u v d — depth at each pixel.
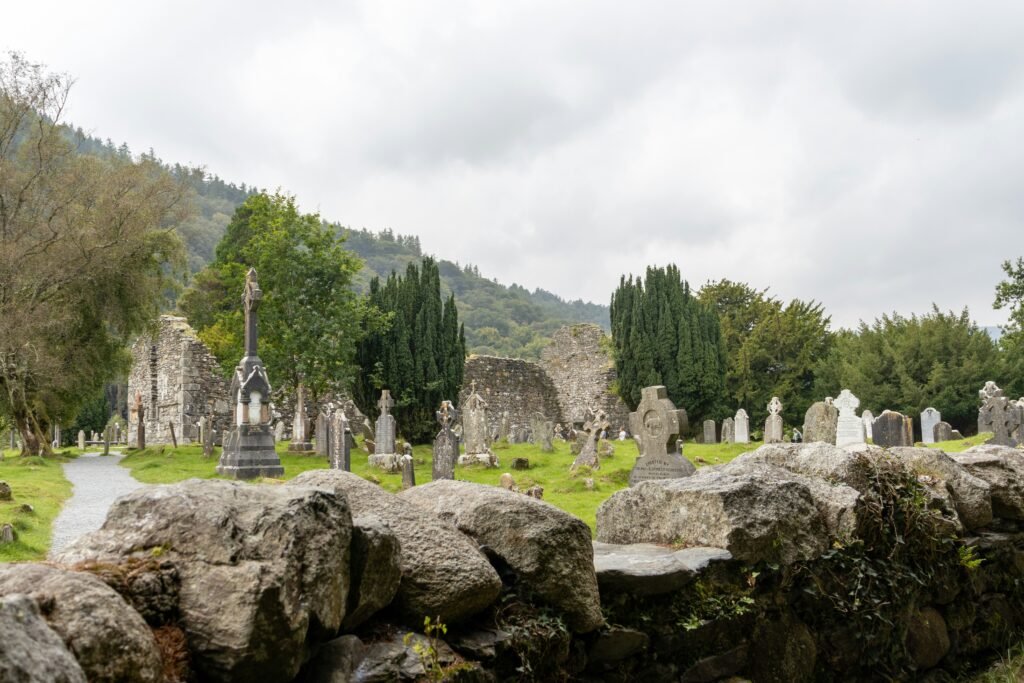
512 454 22.86
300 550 1.87
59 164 25.92
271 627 1.73
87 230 24.48
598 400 42.28
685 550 3.30
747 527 3.29
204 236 92.44
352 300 26.33
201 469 19.75
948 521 4.25
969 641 4.34
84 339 27.00
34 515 10.54
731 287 49.38
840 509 3.71
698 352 35.00
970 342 39.16
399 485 16.31
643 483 3.70
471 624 2.46
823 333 47.31
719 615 3.07
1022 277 40.22
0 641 1.22
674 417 14.05
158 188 27.58
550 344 45.72
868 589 3.64
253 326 18.77
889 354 40.34
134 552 1.82
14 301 23.72
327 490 2.08
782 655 3.30
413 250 153.12
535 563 2.60
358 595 2.09
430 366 28.14
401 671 2.11
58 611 1.50
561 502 13.00
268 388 18.23
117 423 50.16
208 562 1.80
